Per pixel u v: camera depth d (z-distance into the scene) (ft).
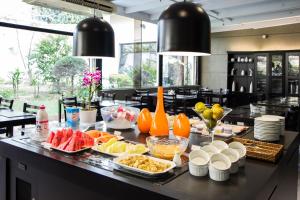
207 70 34.30
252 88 30.07
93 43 7.65
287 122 12.90
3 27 17.15
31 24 18.47
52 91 20.36
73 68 21.44
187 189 3.64
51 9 17.75
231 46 32.14
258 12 22.66
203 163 4.13
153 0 21.13
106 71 23.82
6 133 11.61
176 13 5.04
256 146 5.48
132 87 26.43
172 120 7.07
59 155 4.99
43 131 5.85
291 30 27.94
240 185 3.81
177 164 4.45
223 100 27.22
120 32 24.91
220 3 20.86
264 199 3.88
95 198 4.26
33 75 19.13
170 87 30.53
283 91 27.91
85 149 5.26
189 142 5.97
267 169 4.49
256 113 11.62
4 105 14.48
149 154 5.09
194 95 24.61
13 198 5.88
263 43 29.89
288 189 6.03
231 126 7.47
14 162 5.76
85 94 10.77
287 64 27.53
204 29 5.15
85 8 17.99
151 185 3.74
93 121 7.22
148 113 6.78
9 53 17.67
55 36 20.18
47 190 5.09
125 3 21.97
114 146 5.13
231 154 4.47
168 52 5.29
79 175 4.42
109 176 4.03
